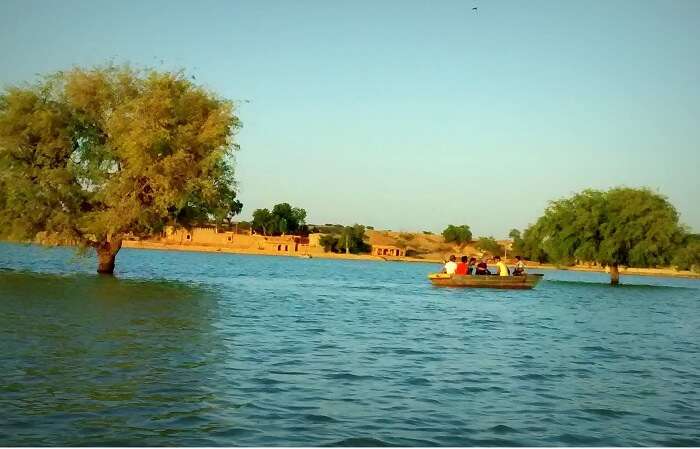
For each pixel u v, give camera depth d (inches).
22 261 2566.4
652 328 1132.5
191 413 452.1
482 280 2049.7
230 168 1724.9
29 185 1583.4
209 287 1683.1
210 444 391.9
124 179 1605.6
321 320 1050.1
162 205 1604.3
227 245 6939.0
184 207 1743.4
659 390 590.2
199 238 6924.2
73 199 1635.1
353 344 797.2
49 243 1711.4
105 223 1611.7
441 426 448.1
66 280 1585.9
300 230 7805.1
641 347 876.0
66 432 402.9
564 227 2751.0
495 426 453.4
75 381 528.4
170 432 411.2
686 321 1295.5
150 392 503.8
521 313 1321.4
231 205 1780.3
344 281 2442.2
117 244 1828.2
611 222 2677.2
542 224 2834.6
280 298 1475.1
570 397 548.7
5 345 669.9
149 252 5295.3
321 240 7126.0
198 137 1636.3
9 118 1582.2
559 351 806.5
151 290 1443.2
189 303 1211.2
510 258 7268.7
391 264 5905.5
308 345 772.0
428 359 707.4
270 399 498.3
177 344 730.8
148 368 590.9
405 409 488.1
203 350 699.4
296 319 1048.2
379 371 627.8
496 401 524.1
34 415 433.1
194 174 1642.5
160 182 1572.3
